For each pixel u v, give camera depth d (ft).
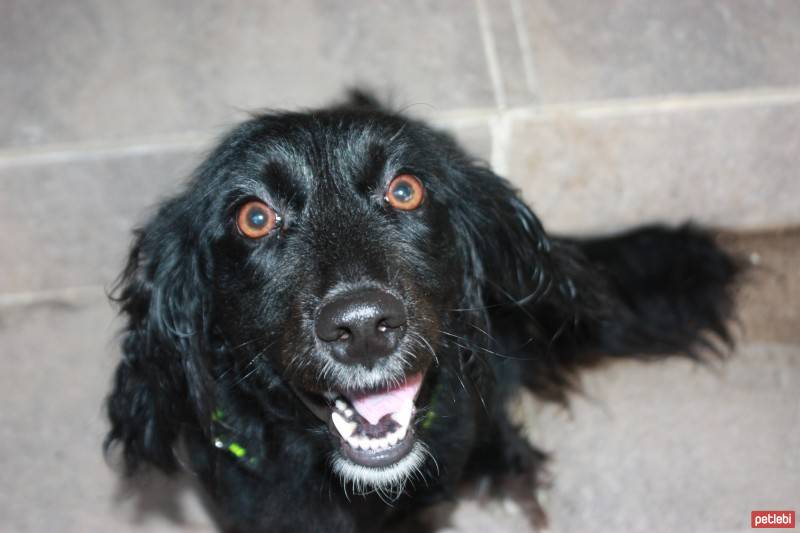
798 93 2.10
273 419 1.67
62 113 2.10
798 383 2.02
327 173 1.54
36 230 2.16
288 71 2.13
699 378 2.06
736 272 2.18
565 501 1.88
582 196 2.21
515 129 2.09
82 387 2.08
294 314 1.45
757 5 2.16
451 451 1.75
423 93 2.10
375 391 1.51
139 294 1.69
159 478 1.92
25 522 1.88
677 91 2.09
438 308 1.57
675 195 2.22
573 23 2.17
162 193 2.12
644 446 1.94
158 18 2.18
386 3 2.19
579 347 2.08
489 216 1.76
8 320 2.21
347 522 1.72
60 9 2.18
